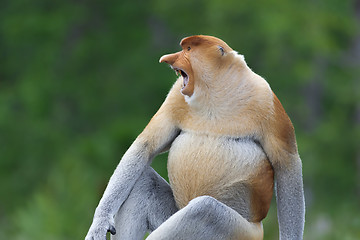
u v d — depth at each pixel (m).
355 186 41.69
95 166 38.72
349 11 46.59
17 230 29.48
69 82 42.59
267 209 10.83
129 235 10.85
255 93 10.52
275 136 10.54
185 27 43.03
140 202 10.92
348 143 42.72
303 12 41.66
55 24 42.62
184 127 10.67
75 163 27.20
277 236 21.23
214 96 10.48
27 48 44.88
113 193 10.67
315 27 41.12
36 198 26.20
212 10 40.81
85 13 44.19
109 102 42.34
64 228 25.02
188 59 10.56
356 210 27.05
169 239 10.06
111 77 42.78
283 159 10.59
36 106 42.03
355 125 44.31
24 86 42.03
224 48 10.52
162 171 35.84
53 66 43.03
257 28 40.66
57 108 42.53
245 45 41.59
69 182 26.09
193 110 10.59
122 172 10.78
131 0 44.38
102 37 43.53
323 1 44.09
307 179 40.56
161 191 11.07
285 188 10.67
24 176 41.19
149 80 42.00
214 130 10.50
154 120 10.90
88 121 42.34
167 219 10.53
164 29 45.12
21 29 42.72
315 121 43.16
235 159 10.41
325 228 23.06
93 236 10.30
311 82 43.31
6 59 45.88
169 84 41.47
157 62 42.75
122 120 40.81
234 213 10.37
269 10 40.53
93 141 39.44
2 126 41.84
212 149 10.45
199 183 10.51
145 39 43.72
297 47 40.88
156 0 42.91
